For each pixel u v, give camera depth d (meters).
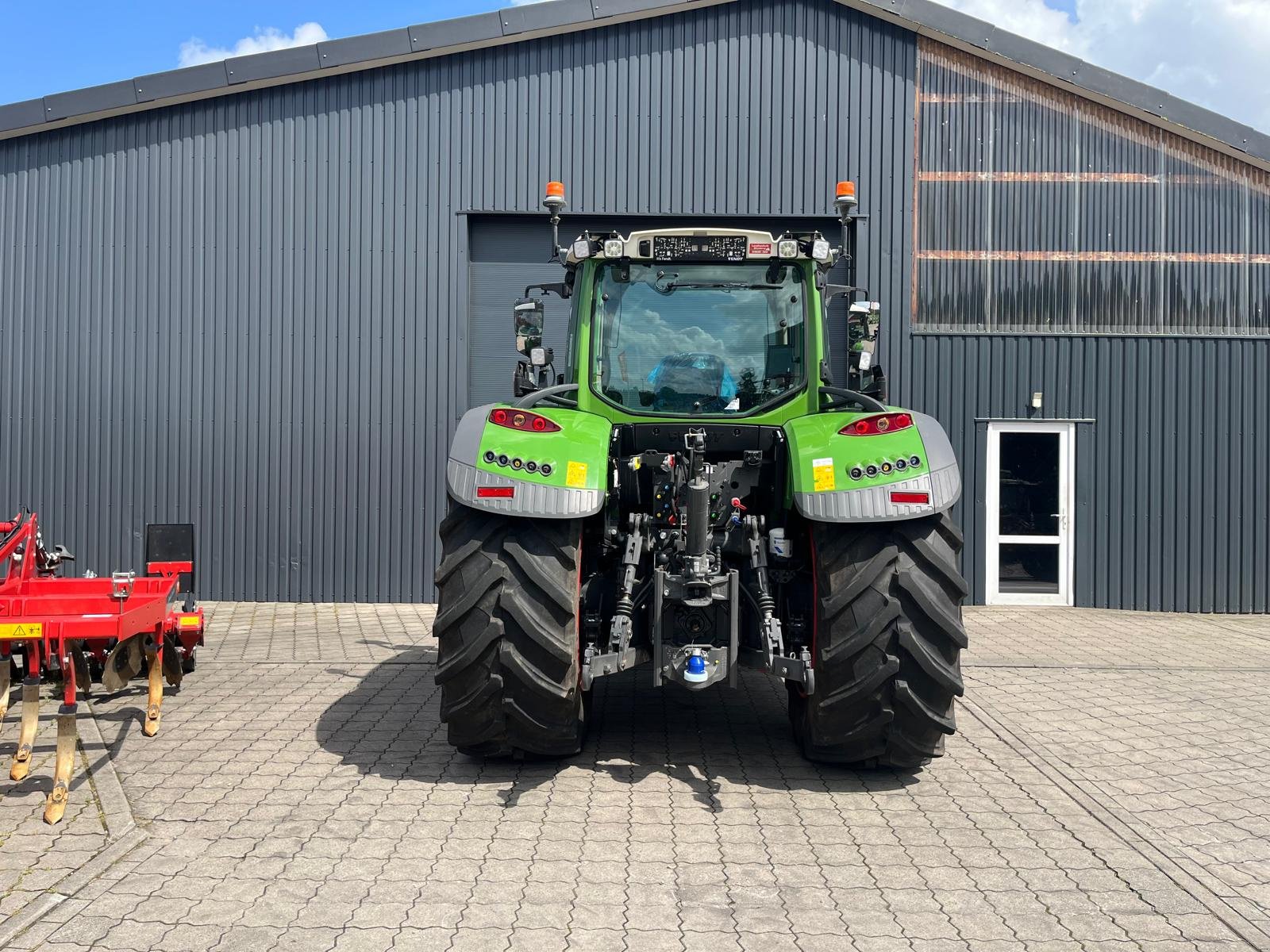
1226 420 10.20
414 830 4.00
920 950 3.09
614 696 6.42
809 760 4.98
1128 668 7.40
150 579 6.31
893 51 10.31
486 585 4.38
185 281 10.28
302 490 10.23
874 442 4.50
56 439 10.31
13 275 10.36
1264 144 10.11
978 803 4.44
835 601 4.36
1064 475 10.26
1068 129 10.28
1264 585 10.12
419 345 10.25
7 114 10.16
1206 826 4.22
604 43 10.29
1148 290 10.28
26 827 3.95
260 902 3.32
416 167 10.29
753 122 10.30
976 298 10.31
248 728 5.46
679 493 4.71
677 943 3.10
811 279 5.14
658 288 5.22
